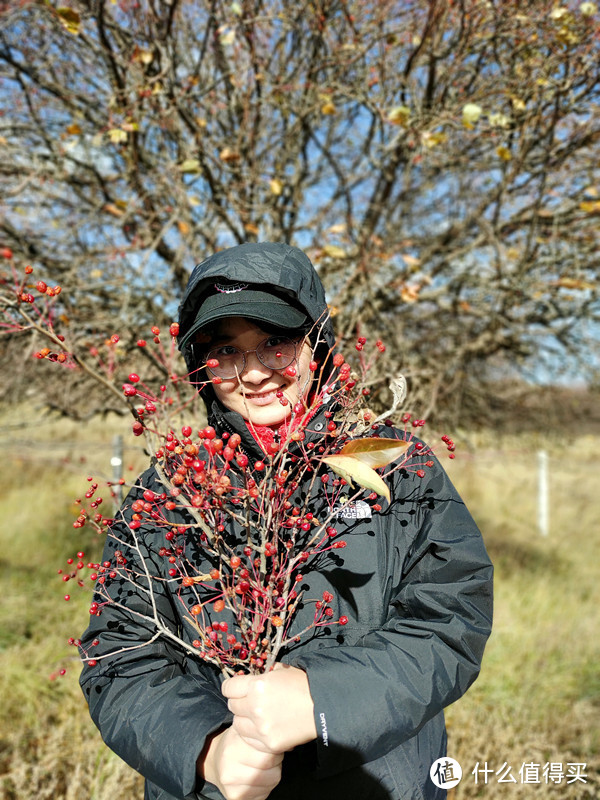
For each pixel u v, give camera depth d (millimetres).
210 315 1062
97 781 2207
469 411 4469
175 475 987
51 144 3338
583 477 8625
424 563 1031
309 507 1110
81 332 2672
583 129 2943
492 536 6637
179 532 1086
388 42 2902
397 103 3057
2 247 3227
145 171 3301
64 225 3479
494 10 2611
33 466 6766
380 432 1157
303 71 3338
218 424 1257
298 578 1037
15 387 3084
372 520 1075
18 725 2777
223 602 974
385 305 3615
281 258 1110
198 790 861
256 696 819
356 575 1044
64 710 2857
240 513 1104
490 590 1014
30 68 3258
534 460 5715
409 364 2775
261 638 1019
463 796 2410
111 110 2773
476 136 3051
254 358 1115
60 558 4773
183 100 2834
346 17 2818
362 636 1022
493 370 4590
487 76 2982
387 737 845
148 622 1073
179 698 941
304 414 1064
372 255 3201
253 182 3186
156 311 3051
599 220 3412
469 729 2844
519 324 3799
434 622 959
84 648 1058
